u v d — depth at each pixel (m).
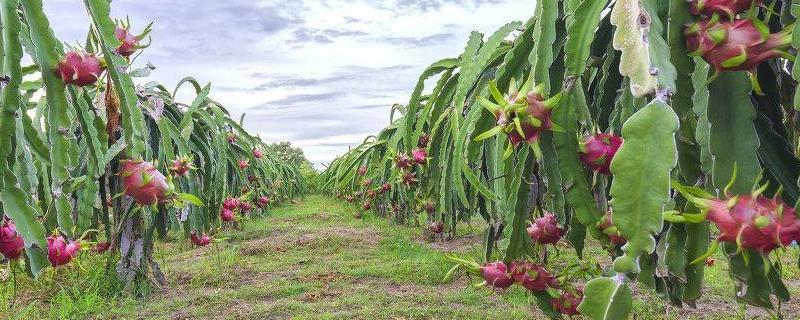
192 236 4.12
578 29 0.90
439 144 2.98
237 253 5.85
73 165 2.18
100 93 2.83
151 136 3.79
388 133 5.54
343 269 5.07
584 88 1.33
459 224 8.03
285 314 3.66
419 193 4.83
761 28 0.62
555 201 1.07
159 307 3.81
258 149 8.48
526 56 1.25
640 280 1.01
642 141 0.61
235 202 5.00
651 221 0.60
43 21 1.25
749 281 0.80
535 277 1.26
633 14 0.65
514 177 1.24
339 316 3.50
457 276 4.62
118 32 1.60
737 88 0.76
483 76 2.33
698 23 0.66
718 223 0.63
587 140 0.91
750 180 0.73
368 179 7.82
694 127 0.91
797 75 0.56
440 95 2.85
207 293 4.24
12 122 1.16
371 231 7.56
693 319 3.32
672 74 0.63
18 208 1.25
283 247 6.40
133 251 4.02
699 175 0.90
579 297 1.26
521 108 0.80
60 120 1.36
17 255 1.34
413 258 5.41
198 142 4.22
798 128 0.98
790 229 0.59
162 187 1.35
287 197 13.16
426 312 3.54
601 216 1.01
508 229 1.29
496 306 3.70
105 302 3.83
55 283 3.94
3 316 3.44
